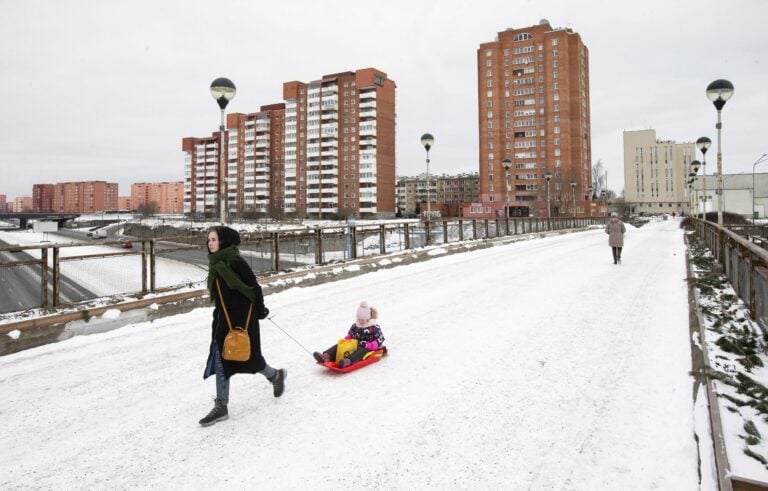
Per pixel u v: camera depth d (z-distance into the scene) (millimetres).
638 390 4551
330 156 109875
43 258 7004
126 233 97812
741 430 3510
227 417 4176
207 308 8703
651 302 8641
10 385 5066
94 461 3521
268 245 11609
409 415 4145
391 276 12867
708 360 4887
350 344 5445
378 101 107625
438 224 20250
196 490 3102
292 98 115875
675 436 3652
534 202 96625
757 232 25734
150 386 5016
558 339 6359
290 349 6262
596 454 3449
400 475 3223
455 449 3551
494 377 5012
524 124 100062
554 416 4062
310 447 3631
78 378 5262
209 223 104375
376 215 106500
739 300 7949
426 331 6988
